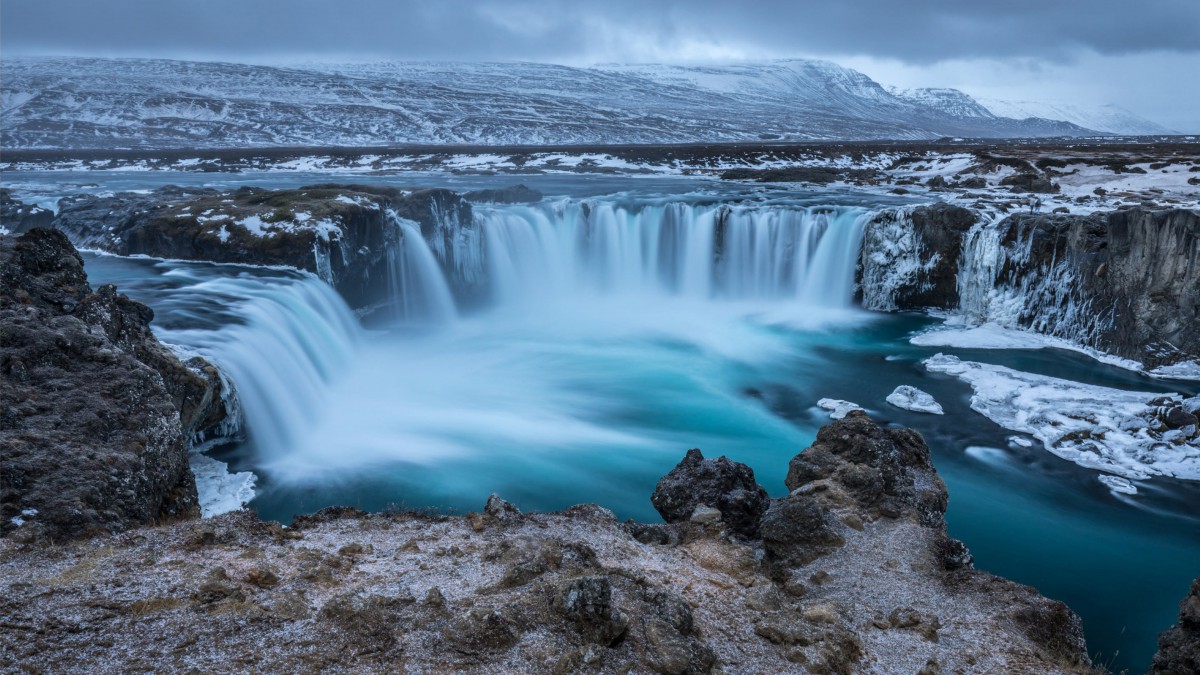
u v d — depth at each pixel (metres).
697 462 13.66
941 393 26.42
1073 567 16.58
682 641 7.10
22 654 6.05
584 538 10.52
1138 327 28.75
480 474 19.75
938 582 10.38
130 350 16.91
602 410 24.92
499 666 6.47
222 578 7.71
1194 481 20.05
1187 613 9.01
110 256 32.44
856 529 11.65
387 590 7.71
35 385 12.63
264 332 22.92
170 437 13.27
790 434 23.33
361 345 30.41
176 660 6.14
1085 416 23.28
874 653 8.34
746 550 10.83
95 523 9.87
